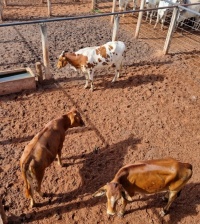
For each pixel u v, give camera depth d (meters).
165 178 3.94
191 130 6.26
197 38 10.91
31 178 4.06
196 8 11.12
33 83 7.09
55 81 7.58
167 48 9.20
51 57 8.68
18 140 5.73
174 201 4.73
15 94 6.98
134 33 10.95
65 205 4.59
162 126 6.31
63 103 6.80
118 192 3.46
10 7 12.91
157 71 8.31
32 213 4.45
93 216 4.46
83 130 6.07
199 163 5.47
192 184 5.03
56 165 5.23
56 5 13.62
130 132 6.09
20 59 8.45
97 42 9.88
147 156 5.52
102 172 5.13
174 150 5.72
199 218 4.52
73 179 4.98
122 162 5.35
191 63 8.91
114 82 7.66
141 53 9.38
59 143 4.73
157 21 11.31
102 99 7.04
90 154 5.48
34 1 13.97
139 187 4.04
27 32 10.31
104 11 13.14
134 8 12.59
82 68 6.94
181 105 6.99
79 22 11.53
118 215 4.47
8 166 5.16
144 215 4.52
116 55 6.96
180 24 11.88
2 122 6.14
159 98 7.17
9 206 4.52
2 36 9.88
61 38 9.95
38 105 6.68
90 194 4.75
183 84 7.78
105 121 6.36
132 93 7.29
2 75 7.24
